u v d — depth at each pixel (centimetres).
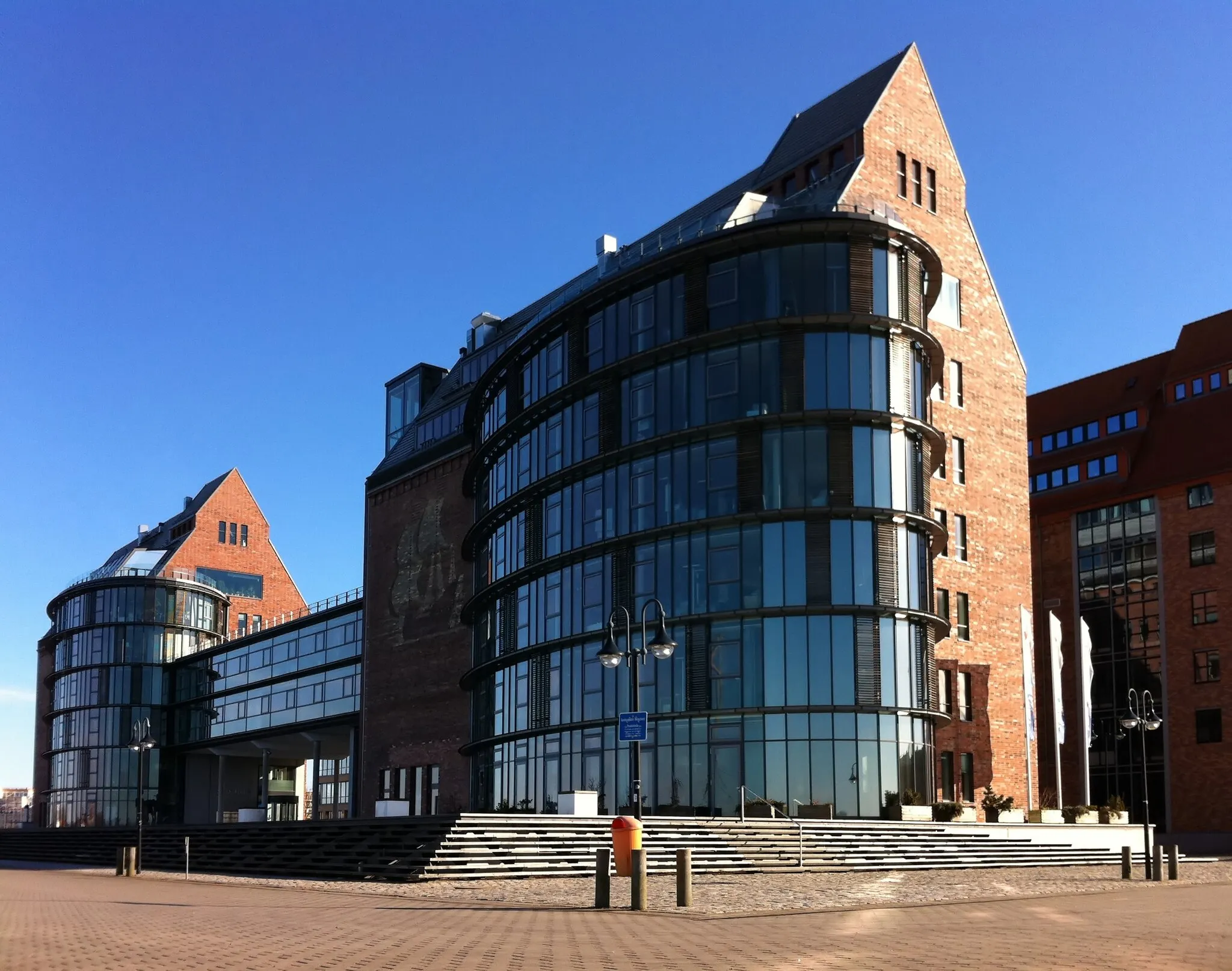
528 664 5400
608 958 1388
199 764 9969
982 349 5872
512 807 5478
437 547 6706
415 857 2983
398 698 6862
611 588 4878
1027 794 5484
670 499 4706
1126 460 8138
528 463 5581
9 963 1337
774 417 4484
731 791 4369
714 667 4488
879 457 4491
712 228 5150
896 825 3997
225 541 11244
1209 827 7231
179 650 10069
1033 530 8606
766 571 4447
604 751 4809
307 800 11212
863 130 5416
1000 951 1472
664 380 4803
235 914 2072
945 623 4622
